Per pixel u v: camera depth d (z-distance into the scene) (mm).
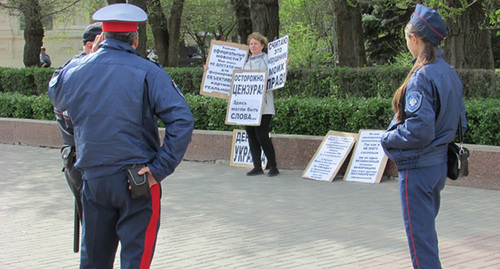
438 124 3510
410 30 3582
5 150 10992
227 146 9133
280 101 9375
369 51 27281
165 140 3186
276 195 7070
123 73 3188
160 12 21000
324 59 20484
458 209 6176
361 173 7781
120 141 3152
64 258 4926
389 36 26891
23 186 7895
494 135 7570
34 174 8695
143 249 3252
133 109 3170
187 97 10648
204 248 5105
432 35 3500
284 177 8102
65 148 3979
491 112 7512
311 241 5234
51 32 34094
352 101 8992
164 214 6293
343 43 16281
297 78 10836
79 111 3209
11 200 7109
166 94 3203
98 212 3289
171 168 3199
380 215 6047
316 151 8195
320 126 8992
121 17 3250
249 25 19516
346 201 6688
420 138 3391
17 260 4887
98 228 3314
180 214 6281
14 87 15461
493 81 9539
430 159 3518
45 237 5566
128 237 3240
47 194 7410
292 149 8508
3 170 9016
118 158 3156
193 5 29422
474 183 7105
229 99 8273
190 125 3197
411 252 3602
